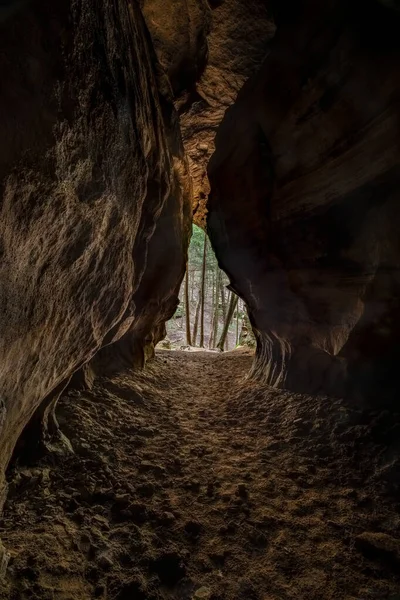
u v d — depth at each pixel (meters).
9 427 1.67
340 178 3.17
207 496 2.44
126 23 2.71
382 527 2.00
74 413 3.22
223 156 5.42
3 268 1.24
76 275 2.08
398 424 2.80
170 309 8.00
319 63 3.15
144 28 3.90
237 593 1.64
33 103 1.29
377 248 2.89
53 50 1.38
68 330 2.19
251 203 4.70
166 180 5.01
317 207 3.57
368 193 3.03
